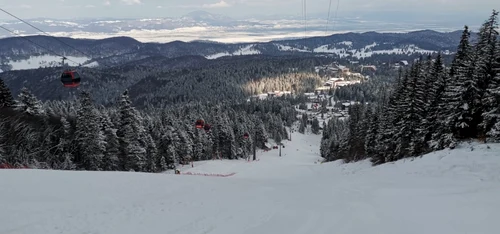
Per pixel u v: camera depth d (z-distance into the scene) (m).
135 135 41.97
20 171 13.97
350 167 31.16
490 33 19.11
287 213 8.99
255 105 165.25
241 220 8.47
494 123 16.80
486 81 17.84
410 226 7.05
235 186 15.02
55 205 9.47
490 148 15.60
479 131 18.41
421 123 22.25
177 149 55.22
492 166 13.11
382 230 6.95
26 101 36.53
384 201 9.94
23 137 33.09
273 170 36.78
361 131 39.19
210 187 14.33
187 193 12.67
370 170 22.08
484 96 17.55
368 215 8.20
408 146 24.34
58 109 67.06
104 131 38.34
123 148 40.84
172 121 59.44
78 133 36.34
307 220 8.14
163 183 14.38
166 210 9.62
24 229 7.43
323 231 7.21
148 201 10.82
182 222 8.34
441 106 20.38
